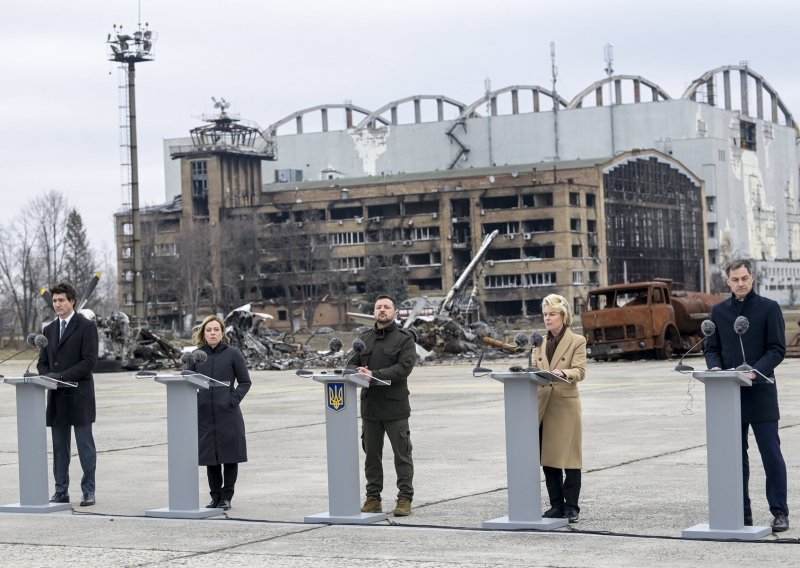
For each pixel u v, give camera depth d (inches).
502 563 380.8
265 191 6535.4
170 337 3415.4
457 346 2283.5
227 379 513.0
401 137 7815.0
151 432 911.0
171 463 498.3
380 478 489.4
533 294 5674.2
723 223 7367.1
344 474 471.5
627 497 520.7
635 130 7386.8
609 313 1886.1
